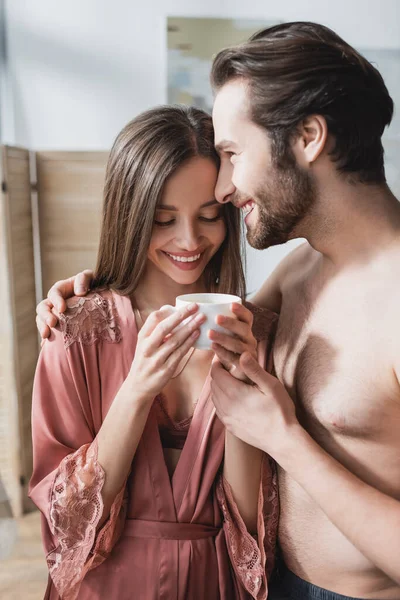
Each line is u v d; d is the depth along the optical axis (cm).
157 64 334
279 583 116
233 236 119
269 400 97
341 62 94
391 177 354
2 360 269
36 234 299
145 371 97
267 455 113
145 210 107
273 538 113
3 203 258
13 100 330
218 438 113
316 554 106
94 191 287
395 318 94
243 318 96
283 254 332
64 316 110
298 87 93
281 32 99
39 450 110
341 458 101
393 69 350
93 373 111
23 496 278
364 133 96
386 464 98
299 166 96
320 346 104
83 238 290
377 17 346
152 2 329
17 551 248
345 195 98
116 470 103
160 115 108
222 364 104
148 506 111
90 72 332
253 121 96
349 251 102
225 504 112
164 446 115
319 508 104
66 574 103
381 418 96
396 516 89
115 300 115
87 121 335
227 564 112
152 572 108
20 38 326
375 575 102
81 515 103
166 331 93
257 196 100
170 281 121
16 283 269
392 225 99
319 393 102
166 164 104
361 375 97
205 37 334
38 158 284
